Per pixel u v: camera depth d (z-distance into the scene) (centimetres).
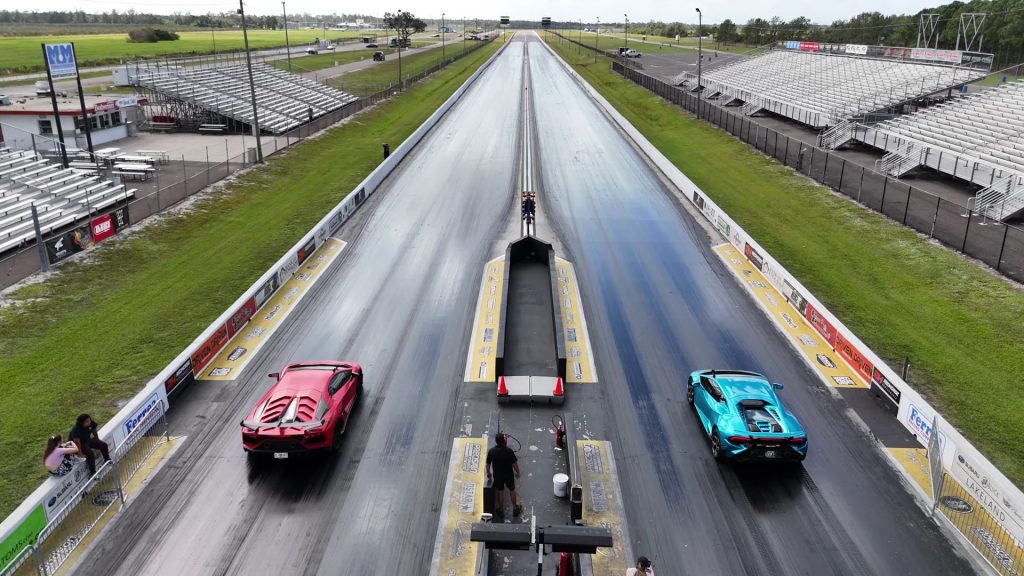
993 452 1528
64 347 1988
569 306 2364
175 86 6066
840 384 1862
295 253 2655
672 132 5909
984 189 3484
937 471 1345
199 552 1223
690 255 2909
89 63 10144
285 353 2011
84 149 4669
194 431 1605
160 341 2038
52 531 1248
